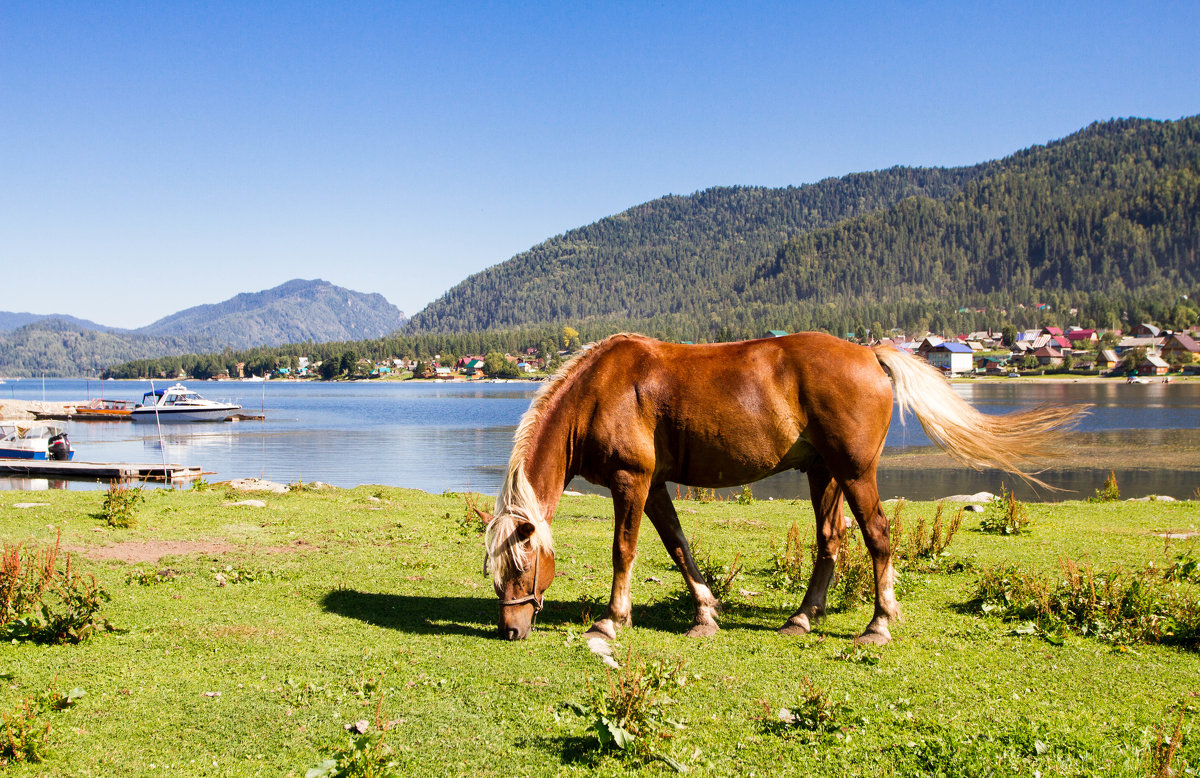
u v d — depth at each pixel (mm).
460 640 6617
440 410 91562
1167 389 107812
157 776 4254
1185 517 13414
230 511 13102
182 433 59219
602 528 12719
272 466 36625
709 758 4531
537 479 6844
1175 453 35250
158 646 6320
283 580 8688
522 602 6629
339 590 8227
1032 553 10180
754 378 6715
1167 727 4812
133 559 9367
